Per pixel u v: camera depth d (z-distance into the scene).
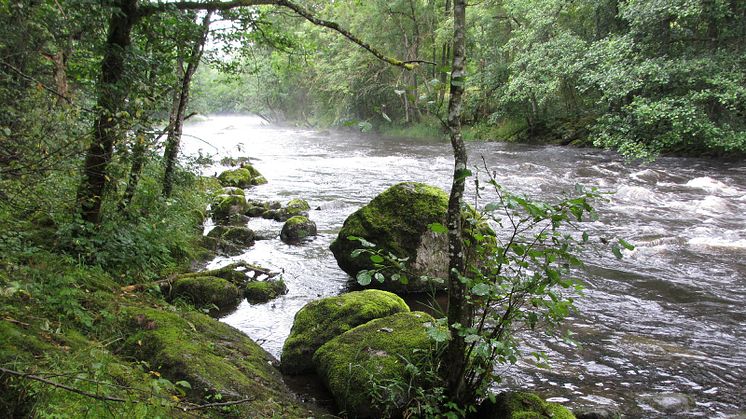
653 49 18.36
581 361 5.21
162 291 6.53
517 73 24.56
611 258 8.48
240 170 16.83
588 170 16.66
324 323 5.27
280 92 49.66
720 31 18.03
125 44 5.52
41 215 5.38
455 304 3.60
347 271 7.95
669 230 10.03
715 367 5.07
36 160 3.82
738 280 7.45
